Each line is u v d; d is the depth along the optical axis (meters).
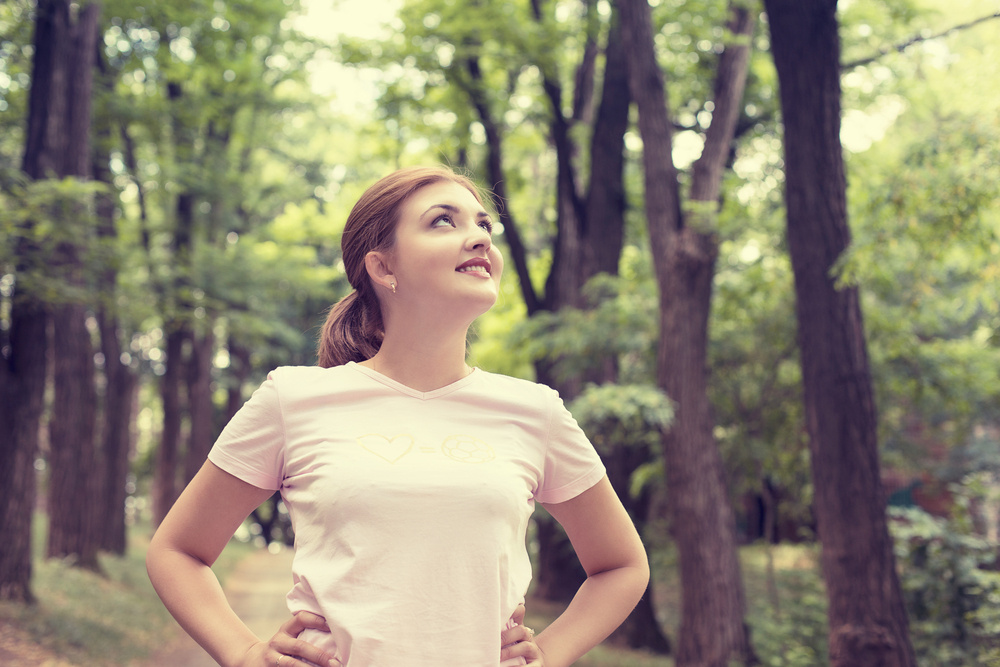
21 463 8.15
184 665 8.36
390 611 1.24
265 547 27.94
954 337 10.27
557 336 9.22
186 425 25.53
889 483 13.78
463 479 1.31
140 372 22.47
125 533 14.84
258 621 11.34
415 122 11.44
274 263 16.08
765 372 9.62
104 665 7.48
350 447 1.35
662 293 7.55
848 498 5.20
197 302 13.30
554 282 11.50
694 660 7.09
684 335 7.38
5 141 10.95
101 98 12.37
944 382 8.80
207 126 15.34
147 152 14.45
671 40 10.30
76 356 12.06
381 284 1.49
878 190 5.45
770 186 8.75
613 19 10.84
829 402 5.30
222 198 14.85
